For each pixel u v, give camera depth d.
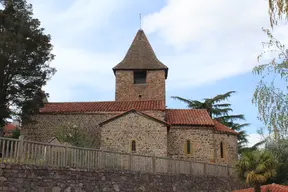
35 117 36.09
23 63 33.50
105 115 35.41
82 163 17.72
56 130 35.31
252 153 23.56
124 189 19.48
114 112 35.22
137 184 20.39
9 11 34.09
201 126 34.16
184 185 23.75
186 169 24.66
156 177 21.86
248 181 22.98
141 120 32.12
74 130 33.03
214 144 34.09
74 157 17.36
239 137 48.16
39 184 15.20
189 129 34.16
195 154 33.44
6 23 32.94
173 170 23.52
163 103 36.81
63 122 35.69
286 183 32.66
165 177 22.55
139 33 47.47
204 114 36.62
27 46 33.41
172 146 33.72
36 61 34.28
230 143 34.72
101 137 32.12
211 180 26.38
